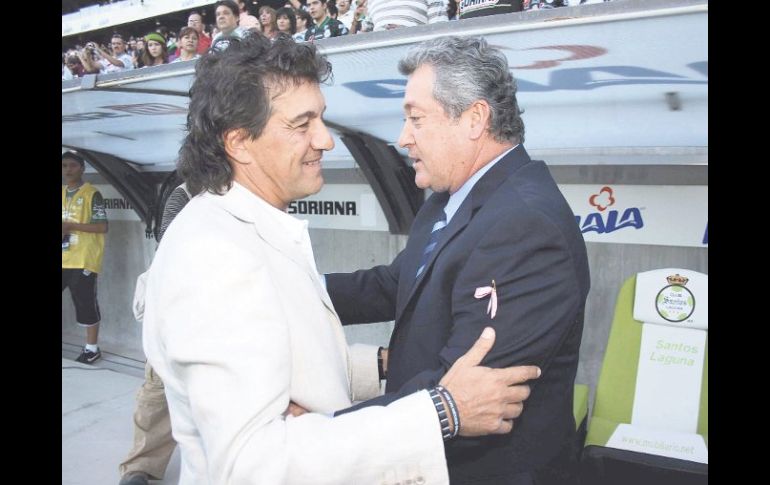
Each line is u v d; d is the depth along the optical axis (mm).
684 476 1553
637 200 2428
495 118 1228
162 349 1010
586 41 1338
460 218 1237
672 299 2104
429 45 1265
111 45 3344
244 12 2645
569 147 2477
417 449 909
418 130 1275
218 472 872
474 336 1081
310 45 1051
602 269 2637
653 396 2105
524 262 1079
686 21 1183
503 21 1305
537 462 1167
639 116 1987
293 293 1062
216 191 1050
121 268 4570
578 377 2754
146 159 3850
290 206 3422
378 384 1439
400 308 1376
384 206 2891
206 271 925
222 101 1002
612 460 1642
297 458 860
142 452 2578
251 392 876
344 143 2711
